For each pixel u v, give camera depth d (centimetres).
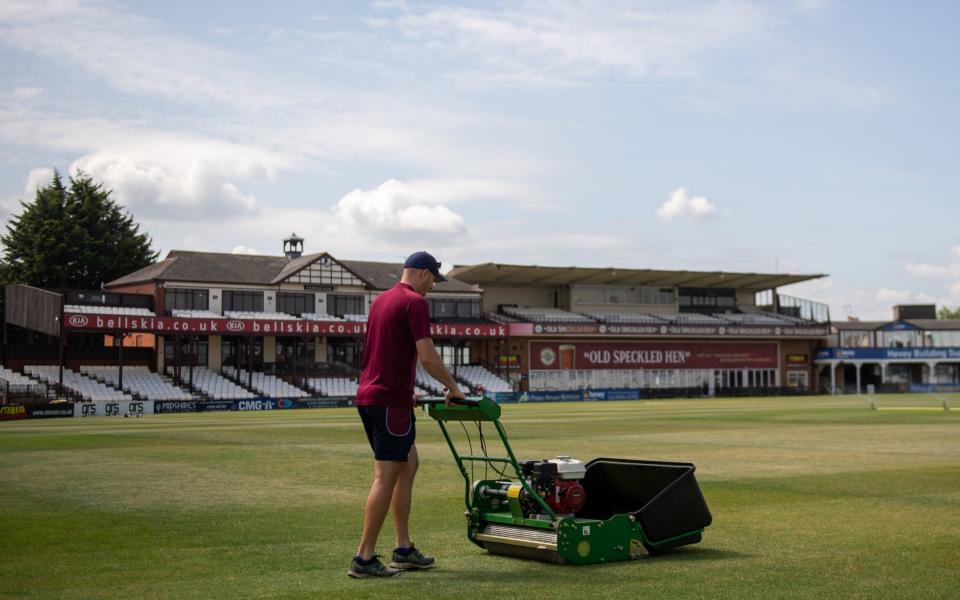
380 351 743
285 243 7719
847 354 9156
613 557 780
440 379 749
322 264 7106
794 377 9262
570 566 761
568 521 757
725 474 1540
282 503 1172
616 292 8981
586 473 915
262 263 7262
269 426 3222
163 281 6475
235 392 6169
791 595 650
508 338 7875
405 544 755
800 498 1225
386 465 730
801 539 897
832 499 1216
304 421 3681
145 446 2170
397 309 743
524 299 8844
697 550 835
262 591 671
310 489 1320
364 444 2241
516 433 2759
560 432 2811
